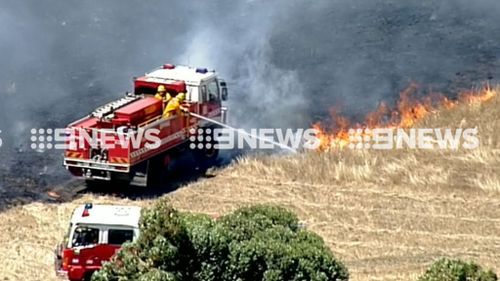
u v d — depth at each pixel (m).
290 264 75.25
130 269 70.81
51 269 110.88
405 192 135.50
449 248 118.88
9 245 117.50
